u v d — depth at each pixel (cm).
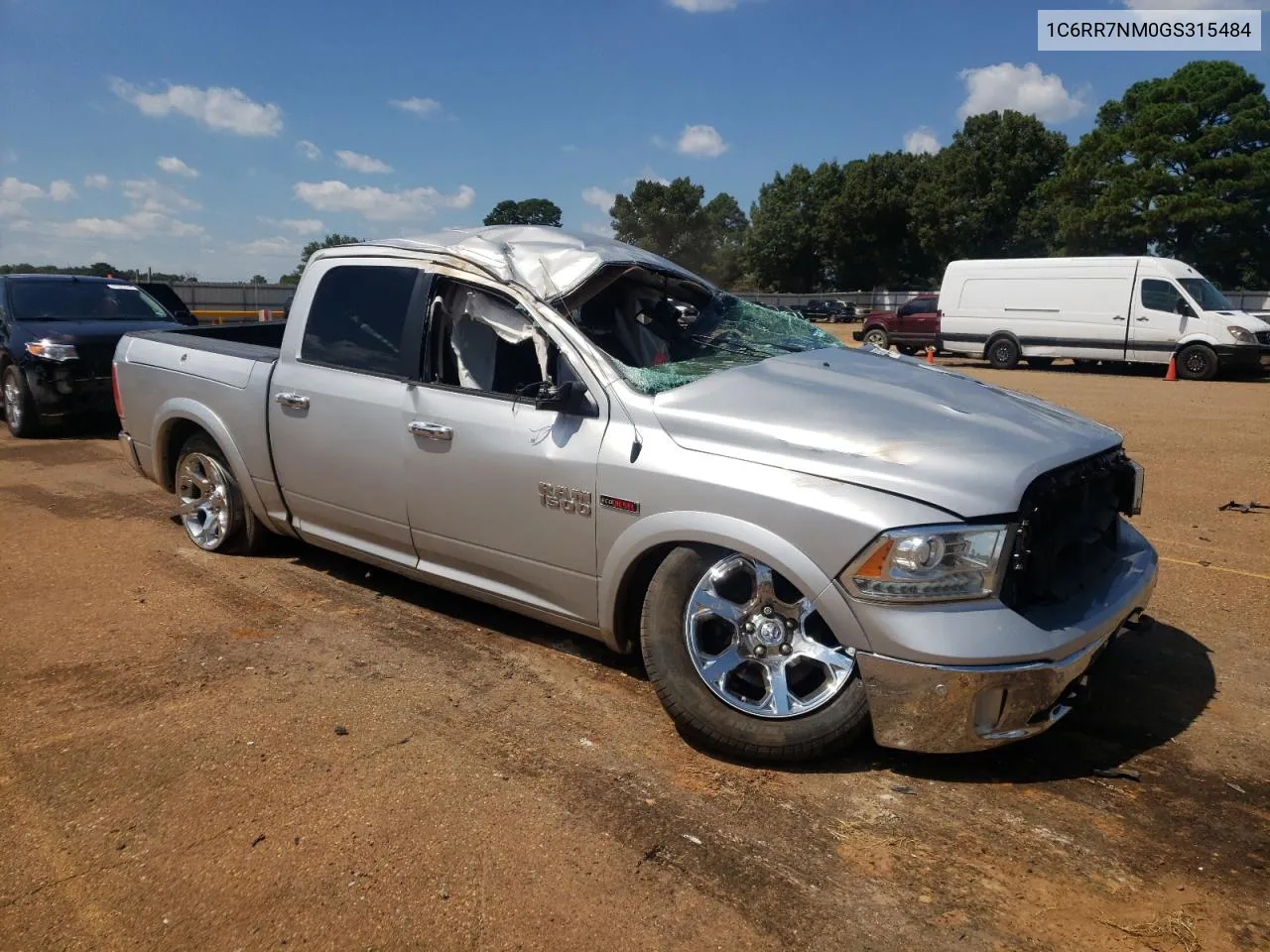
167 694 373
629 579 349
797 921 247
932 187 6544
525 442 371
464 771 319
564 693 379
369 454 430
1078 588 321
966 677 284
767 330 458
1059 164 6400
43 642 424
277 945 237
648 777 316
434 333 417
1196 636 442
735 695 325
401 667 401
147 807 296
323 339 459
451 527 403
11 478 764
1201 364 1759
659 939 241
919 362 436
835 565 296
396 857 272
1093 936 243
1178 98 4988
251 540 538
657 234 7869
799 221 7044
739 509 312
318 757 327
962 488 293
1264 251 5022
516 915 248
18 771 316
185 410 525
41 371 914
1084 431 351
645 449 337
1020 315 1989
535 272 396
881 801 303
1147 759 331
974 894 258
